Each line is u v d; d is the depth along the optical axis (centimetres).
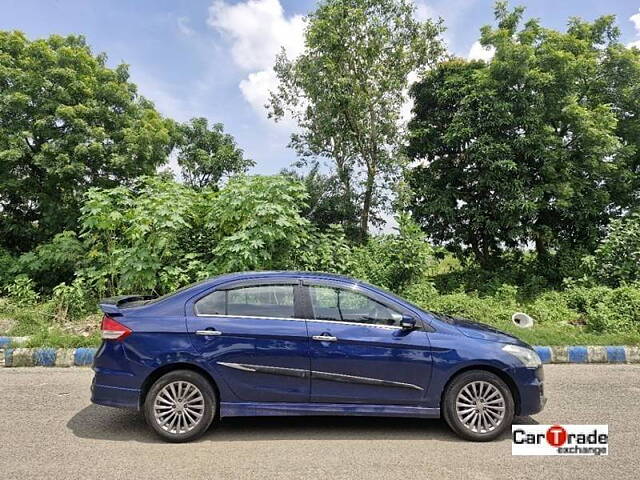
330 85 1366
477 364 437
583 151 1270
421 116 1547
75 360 708
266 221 838
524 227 1290
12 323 835
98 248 935
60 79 1305
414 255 980
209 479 352
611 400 556
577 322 930
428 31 1469
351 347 435
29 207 1448
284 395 432
